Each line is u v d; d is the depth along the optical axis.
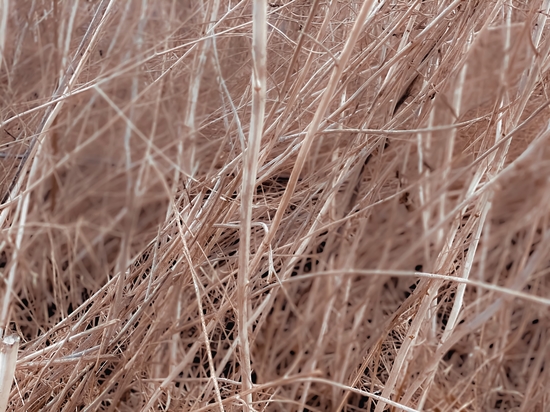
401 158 0.92
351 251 0.93
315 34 0.79
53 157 0.90
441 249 0.83
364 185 0.94
